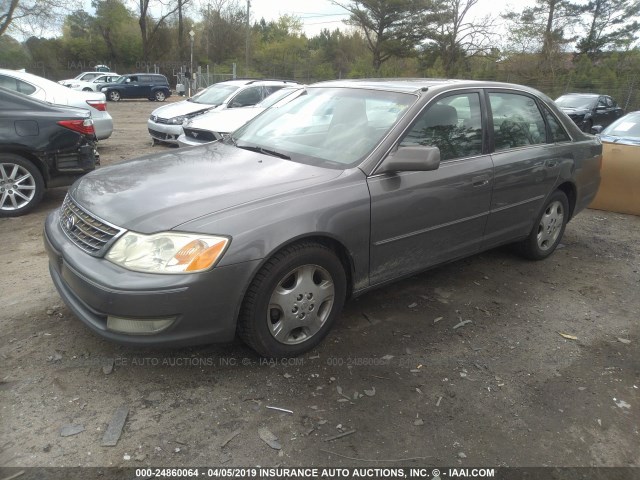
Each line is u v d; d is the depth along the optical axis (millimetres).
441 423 2662
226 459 2342
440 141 3684
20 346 3084
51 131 5828
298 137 3756
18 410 2557
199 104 11414
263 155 3578
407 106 3586
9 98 5691
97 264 2648
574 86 30391
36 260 4492
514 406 2840
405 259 3549
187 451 2371
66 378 2814
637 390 3064
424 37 45531
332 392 2836
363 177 3215
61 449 2334
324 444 2465
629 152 7086
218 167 3344
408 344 3377
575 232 6254
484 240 4152
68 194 3367
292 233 2816
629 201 7148
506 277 4602
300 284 2982
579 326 3793
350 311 3775
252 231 2709
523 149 4355
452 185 3664
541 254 4945
